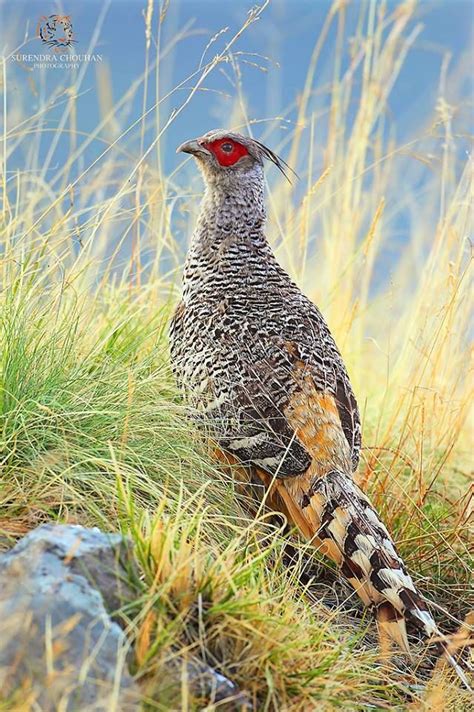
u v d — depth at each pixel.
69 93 12.91
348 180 14.23
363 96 14.77
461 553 11.08
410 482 11.81
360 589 9.27
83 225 11.36
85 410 9.85
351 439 10.43
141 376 11.16
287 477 9.96
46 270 11.29
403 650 9.12
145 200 14.05
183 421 10.59
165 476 9.80
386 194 17.23
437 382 12.84
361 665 8.49
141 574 7.87
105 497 9.22
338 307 14.20
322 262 15.45
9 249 10.83
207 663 7.64
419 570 10.79
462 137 14.04
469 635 9.70
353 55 15.58
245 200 11.26
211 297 10.90
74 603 7.02
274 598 8.20
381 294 16.81
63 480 9.11
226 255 11.07
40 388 9.84
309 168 14.09
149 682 7.08
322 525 9.62
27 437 9.33
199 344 10.63
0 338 10.14
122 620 7.37
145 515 8.55
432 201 17.12
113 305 12.45
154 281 12.98
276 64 12.08
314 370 10.43
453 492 12.41
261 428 10.03
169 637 7.33
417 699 8.53
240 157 11.29
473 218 13.62
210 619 7.79
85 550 7.46
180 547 8.12
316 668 7.93
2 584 7.22
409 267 17.05
